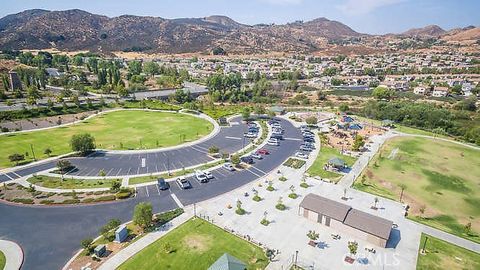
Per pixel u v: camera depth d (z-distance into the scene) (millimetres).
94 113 148500
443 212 69250
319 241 57406
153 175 82750
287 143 112312
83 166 88062
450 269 50906
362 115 157250
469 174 89625
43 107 143625
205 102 177875
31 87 167125
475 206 72500
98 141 108875
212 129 127250
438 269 50812
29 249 53281
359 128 131125
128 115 147000
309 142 113312
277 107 165500
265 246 55375
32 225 60062
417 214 67812
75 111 147500
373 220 59250
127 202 68875
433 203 73000
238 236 57906
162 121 137625
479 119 145875
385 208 69562
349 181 82500
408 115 143875
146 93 192750
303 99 192500
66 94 174875
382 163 95812
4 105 148000
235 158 88688
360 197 74250
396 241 57969
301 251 54469
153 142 109000
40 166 87375
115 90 192250
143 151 100438
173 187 76375
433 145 114250
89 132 118812
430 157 101750
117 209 66000
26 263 49938
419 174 88625
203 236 57688
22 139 109250
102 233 55625
